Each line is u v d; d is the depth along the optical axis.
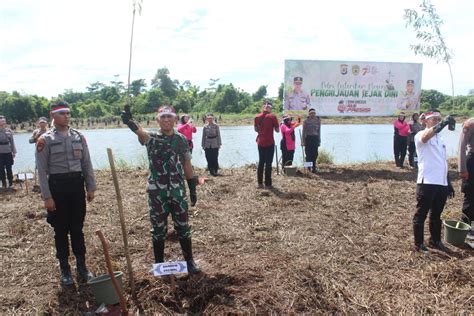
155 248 4.61
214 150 11.87
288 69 13.42
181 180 4.52
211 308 4.04
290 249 5.54
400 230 6.33
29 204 8.49
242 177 11.18
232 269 4.75
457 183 10.16
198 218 6.97
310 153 11.95
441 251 5.49
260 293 4.22
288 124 12.04
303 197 8.46
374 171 12.15
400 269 4.94
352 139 23.58
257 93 76.31
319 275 4.69
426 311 4.04
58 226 4.54
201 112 64.25
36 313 4.02
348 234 6.16
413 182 10.32
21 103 56.25
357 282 4.61
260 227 6.44
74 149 4.46
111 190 9.57
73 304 4.22
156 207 4.47
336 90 13.68
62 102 4.44
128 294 4.30
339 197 8.53
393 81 13.95
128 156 17.58
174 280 4.50
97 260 5.14
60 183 4.41
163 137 4.46
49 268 5.04
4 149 10.68
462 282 4.57
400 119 13.04
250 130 33.69
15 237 6.19
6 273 4.91
